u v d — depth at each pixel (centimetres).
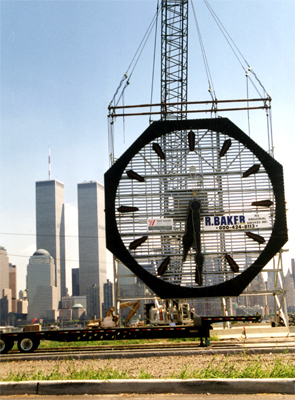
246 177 4772
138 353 2736
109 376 1744
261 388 1532
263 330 4209
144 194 4719
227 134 4841
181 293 4525
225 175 4784
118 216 4684
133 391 1548
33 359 2767
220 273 4588
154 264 4594
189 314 4631
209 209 4716
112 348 3266
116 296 4641
